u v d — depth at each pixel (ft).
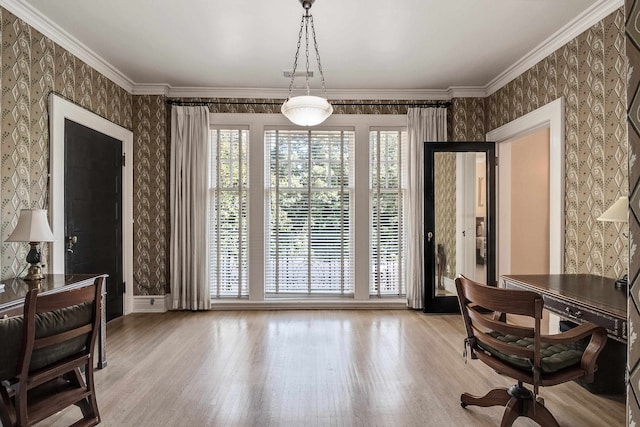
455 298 13.26
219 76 12.57
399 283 14.17
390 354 9.44
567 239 9.60
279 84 13.32
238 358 9.17
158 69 12.00
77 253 10.52
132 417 6.54
